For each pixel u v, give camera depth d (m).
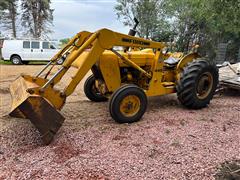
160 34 17.20
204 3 10.15
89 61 3.54
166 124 3.90
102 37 3.57
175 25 17.36
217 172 2.55
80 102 5.27
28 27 28.12
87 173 2.51
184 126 3.81
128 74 4.48
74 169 2.58
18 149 3.00
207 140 3.30
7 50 14.91
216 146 3.13
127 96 3.83
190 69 4.54
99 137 3.37
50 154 2.87
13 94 3.64
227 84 5.89
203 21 15.48
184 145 3.13
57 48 15.84
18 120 3.98
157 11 18.28
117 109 3.77
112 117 3.85
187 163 2.71
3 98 5.64
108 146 3.10
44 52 15.34
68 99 5.57
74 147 3.05
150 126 3.80
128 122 3.91
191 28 16.39
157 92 4.55
